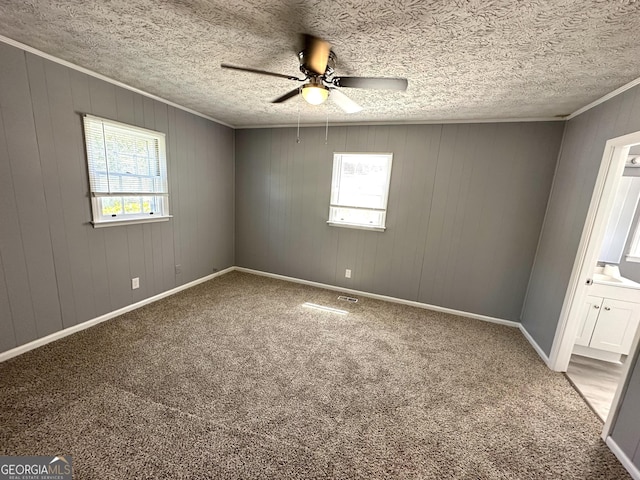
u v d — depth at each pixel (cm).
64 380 193
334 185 382
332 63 181
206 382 201
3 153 194
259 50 182
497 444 163
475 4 122
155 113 299
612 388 221
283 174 409
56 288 235
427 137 328
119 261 286
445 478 142
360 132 355
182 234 359
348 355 245
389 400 194
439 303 353
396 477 141
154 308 315
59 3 140
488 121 302
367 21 140
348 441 160
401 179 346
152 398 182
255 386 200
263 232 438
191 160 356
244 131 420
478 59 175
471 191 320
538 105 251
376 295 383
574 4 119
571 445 166
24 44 193
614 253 289
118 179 274
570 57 166
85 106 236
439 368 234
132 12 146
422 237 348
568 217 248
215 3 133
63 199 232
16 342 215
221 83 247
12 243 205
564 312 232
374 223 372
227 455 146
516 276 316
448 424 176
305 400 189
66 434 152
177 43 178
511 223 310
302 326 292
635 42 145
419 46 163
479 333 300
